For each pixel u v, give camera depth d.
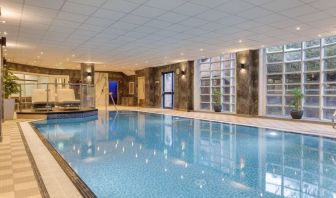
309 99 9.29
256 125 8.09
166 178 3.34
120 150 4.99
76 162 4.07
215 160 4.25
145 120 10.30
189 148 5.20
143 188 2.98
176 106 14.88
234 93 12.10
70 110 11.32
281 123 8.53
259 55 10.37
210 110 13.41
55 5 5.20
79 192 2.67
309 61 9.20
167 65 15.79
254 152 4.83
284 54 9.92
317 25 6.70
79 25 6.67
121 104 21.11
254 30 7.18
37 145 5.00
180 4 5.15
